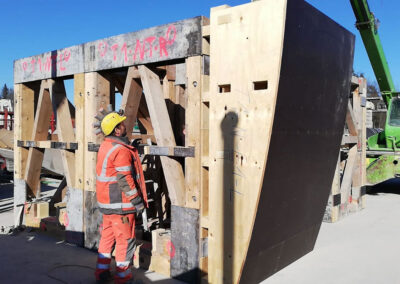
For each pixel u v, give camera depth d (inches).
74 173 202.4
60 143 201.8
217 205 139.6
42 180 460.8
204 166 144.7
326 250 192.1
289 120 134.3
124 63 169.5
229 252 137.3
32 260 174.6
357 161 294.4
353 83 275.9
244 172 132.2
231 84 134.0
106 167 141.9
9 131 513.7
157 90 163.2
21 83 234.2
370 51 398.9
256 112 128.4
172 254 154.3
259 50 126.8
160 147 155.1
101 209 144.9
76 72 193.5
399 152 372.8
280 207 145.1
